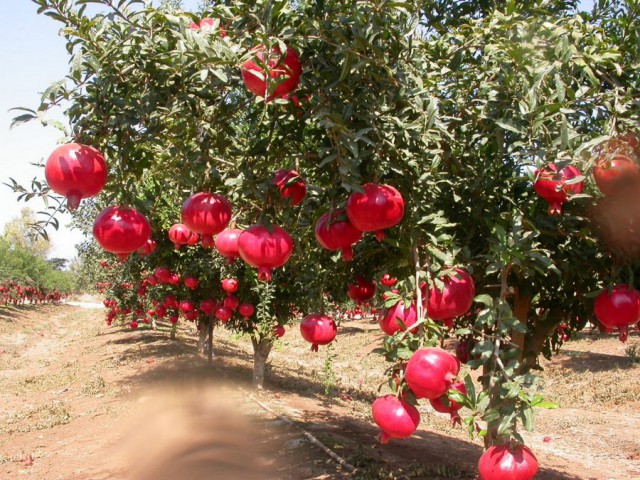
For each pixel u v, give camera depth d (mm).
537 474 6535
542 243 3373
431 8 3895
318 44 2354
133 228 2176
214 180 2648
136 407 8602
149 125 2287
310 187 2543
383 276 2967
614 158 2312
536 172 2502
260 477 5082
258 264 2281
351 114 2336
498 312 2266
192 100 2375
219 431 6762
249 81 2205
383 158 2490
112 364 14234
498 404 2084
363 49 2223
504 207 3355
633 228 2852
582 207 3176
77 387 11492
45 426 8203
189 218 2355
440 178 3072
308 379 13133
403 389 2088
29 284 42188
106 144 2314
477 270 3467
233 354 16703
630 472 7391
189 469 5312
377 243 3408
